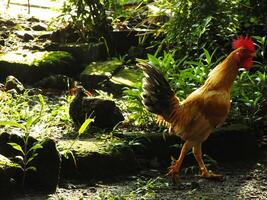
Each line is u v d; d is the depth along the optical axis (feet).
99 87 33.55
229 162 26.68
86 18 37.19
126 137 26.23
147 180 24.41
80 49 36.55
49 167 23.00
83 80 33.94
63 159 24.03
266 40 34.73
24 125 26.89
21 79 34.45
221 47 33.96
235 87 28.40
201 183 24.23
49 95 32.96
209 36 33.42
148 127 27.99
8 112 29.04
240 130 27.02
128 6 41.98
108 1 37.55
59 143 25.11
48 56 35.45
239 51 24.22
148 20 37.45
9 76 32.78
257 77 29.78
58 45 36.94
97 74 33.76
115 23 39.29
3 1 46.39
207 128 23.91
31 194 22.68
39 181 23.03
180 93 27.68
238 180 24.63
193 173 25.39
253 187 23.86
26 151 23.21
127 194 22.89
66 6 37.70
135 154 25.98
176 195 22.89
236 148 26.91
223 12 33.60
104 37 37.35
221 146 26.71
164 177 24.76
